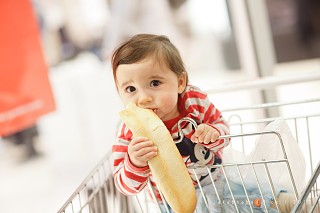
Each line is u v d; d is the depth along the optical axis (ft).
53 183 12.48
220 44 11.21
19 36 7.79
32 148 13.41
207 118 4.52
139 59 4.05
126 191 4.26
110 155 5.19
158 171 3.85
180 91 4.36
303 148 7.27
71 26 12.10
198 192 4.48
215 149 4.32
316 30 11.34
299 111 9.76
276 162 4.08
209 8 10.98
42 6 12.19
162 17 11.32
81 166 12.81
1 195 12.39
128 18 11.55
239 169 4.33
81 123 12.48
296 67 11.51
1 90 7.46
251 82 6.23
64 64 12.28
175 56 4.23
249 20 9.06
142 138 3.87
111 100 11.88
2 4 7.59
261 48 9.17
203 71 11.48
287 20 11.39
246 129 8.75
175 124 4.38
